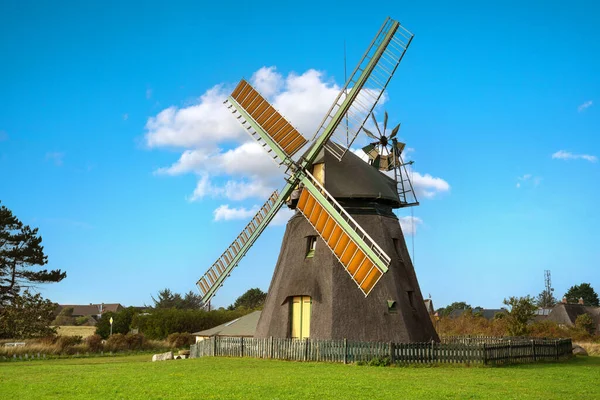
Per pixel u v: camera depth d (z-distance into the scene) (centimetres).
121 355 4769
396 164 3394
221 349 3100
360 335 2808
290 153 3109
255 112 3294
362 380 2034
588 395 1800
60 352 4566
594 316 9475
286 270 3094
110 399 1623
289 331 2978
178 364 2666
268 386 1861
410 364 2572
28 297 5538
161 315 6925
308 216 3009
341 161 3173
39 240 6950
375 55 3075
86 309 16062
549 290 14088
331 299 2881
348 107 3073
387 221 3142
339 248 2841
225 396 1667
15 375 2303
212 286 3406
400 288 2986
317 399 1617
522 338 3650
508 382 2061
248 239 3322
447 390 1823
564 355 3284
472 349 2642
